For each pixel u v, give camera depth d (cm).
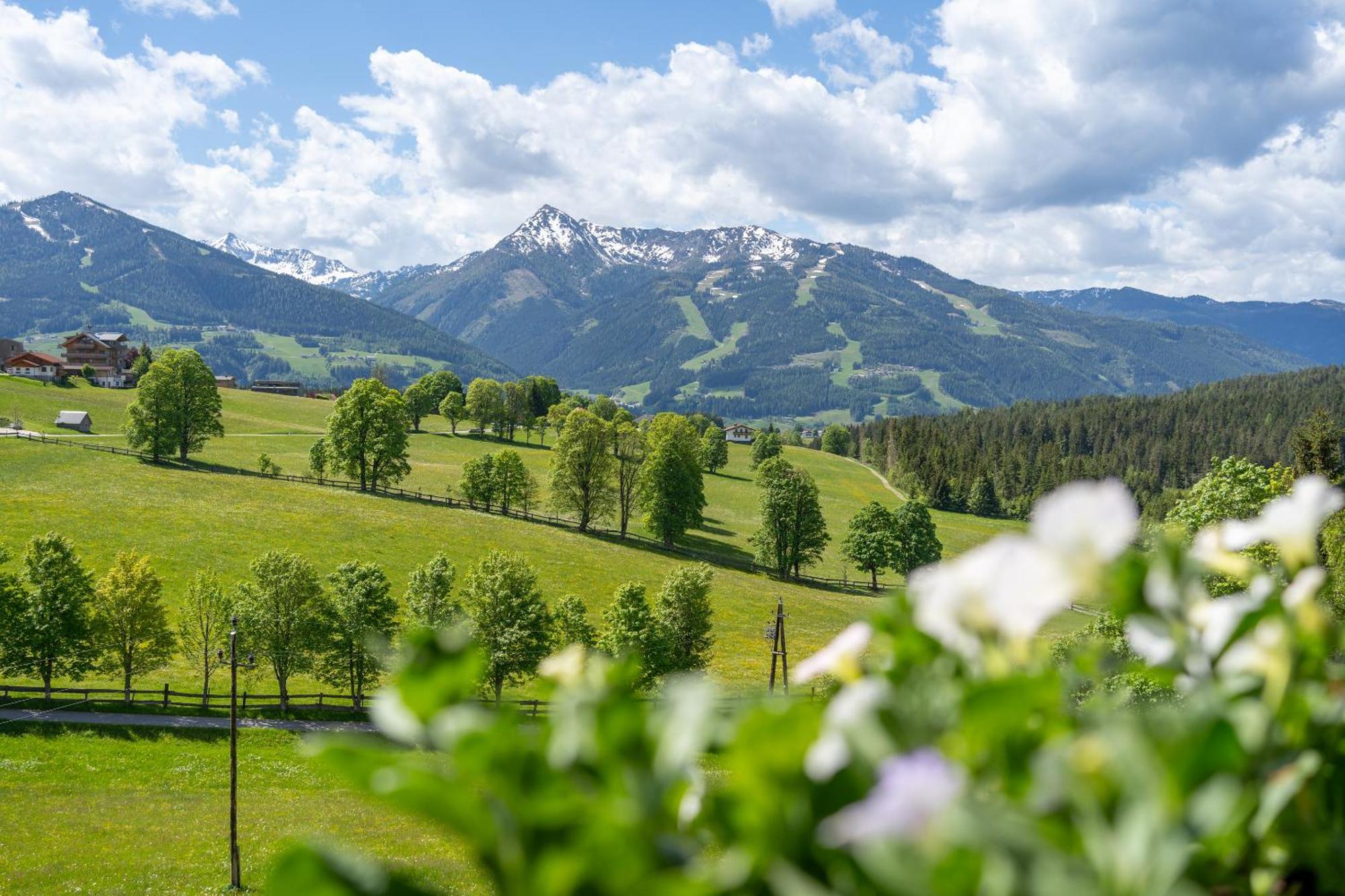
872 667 77
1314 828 79
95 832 2958
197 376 8550
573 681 74
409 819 3206
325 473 9194
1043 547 68
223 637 4475
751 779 63
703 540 8981
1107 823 60
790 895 58
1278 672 81
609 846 57
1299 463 3203
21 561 5291
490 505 8794
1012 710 63
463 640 61
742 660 5222
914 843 51
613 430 8631
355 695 4431
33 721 3925
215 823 3117
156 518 6438
